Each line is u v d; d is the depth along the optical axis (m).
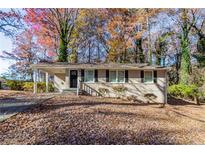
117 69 22.23
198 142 10.88
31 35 34.03
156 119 14.45
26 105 14.27
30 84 28.50
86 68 22.16
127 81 22.19
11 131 9.71
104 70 22.23
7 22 28.48
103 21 33.91
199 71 30.50
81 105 15.73
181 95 28.02
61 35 32.09
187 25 32.50
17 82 28.92
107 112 14.34
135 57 34.91
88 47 36.47
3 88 29.02
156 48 36.69
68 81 22.52
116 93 22.08
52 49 34.62
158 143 10.30
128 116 14.05
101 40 35.16
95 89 22.11
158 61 36.84
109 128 11.30
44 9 32.16
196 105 22.97
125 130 11.32
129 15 33.38
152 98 22.11
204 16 32.38
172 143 10.46
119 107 16.70
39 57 35.31
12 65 35.78
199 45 31.84
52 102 16.00
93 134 10.33
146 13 32.84
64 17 32.62
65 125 10.92
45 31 33.53
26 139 9.20
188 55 31.81
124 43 33.81
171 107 20.06
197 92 26.69
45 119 11.45
